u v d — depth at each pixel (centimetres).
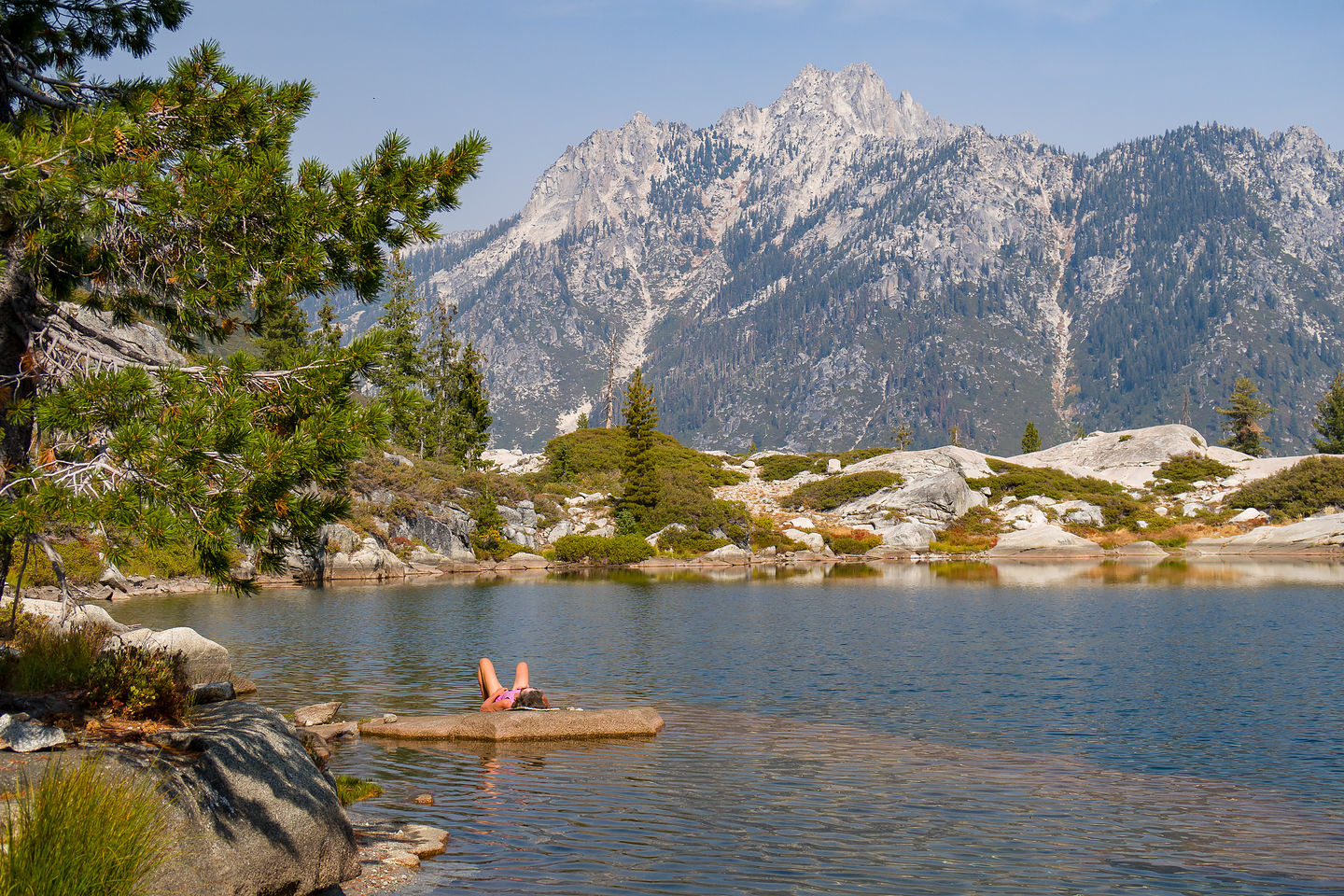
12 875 714
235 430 909
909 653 2977
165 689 1145
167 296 1176
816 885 1121
